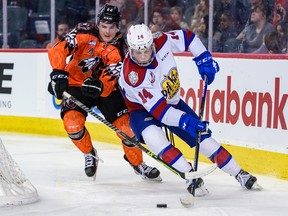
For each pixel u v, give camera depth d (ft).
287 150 27.71
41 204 22.91
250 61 29.68
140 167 27.37
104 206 22.66
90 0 43.98
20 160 32.86
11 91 44.01
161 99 22.06
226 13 37.91
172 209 22.09
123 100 26.84
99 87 25.14
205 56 23.99
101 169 30.45
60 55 25.38
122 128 26.66
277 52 36.40
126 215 21.30
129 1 42.22
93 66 26.66
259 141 29.14
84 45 25.96
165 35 23.04
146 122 23.24
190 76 33.40
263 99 29.01
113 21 25.31
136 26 21.59
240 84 30.22
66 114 26.63
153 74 22.06
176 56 34.14
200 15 39.04
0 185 22.59
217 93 31.55
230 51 37.99
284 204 22.89
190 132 22.00
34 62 42.83
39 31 45.91
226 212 21.56
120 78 23.02
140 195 24.61
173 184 26.91
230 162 24.90
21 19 46.16
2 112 44.45
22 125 43.60
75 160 33.06
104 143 38.88
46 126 42.47
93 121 39.99
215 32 38.47
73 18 44.45
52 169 30.42
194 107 33.19
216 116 31.58
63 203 23.13
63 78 25.20
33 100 43.04
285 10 35.91
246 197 24.08
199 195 24.20
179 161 22.88
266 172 28.71
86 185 26.66
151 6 41.37
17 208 22.22
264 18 36.58
